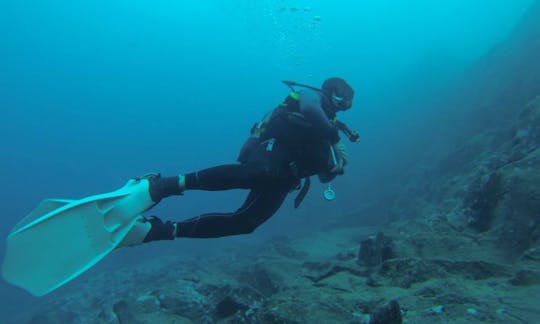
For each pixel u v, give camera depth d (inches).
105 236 77.6
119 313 188.7
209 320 159.2
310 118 97.0
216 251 625.0
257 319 110.0
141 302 193.6
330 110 110.8
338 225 614.5
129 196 83.6
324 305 104.8
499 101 642.8
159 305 189.8
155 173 95.3
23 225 81.4
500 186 157.6
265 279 242.2
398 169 874.1
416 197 458.0
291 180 100.0
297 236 528.1
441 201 330.3
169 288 203.0
